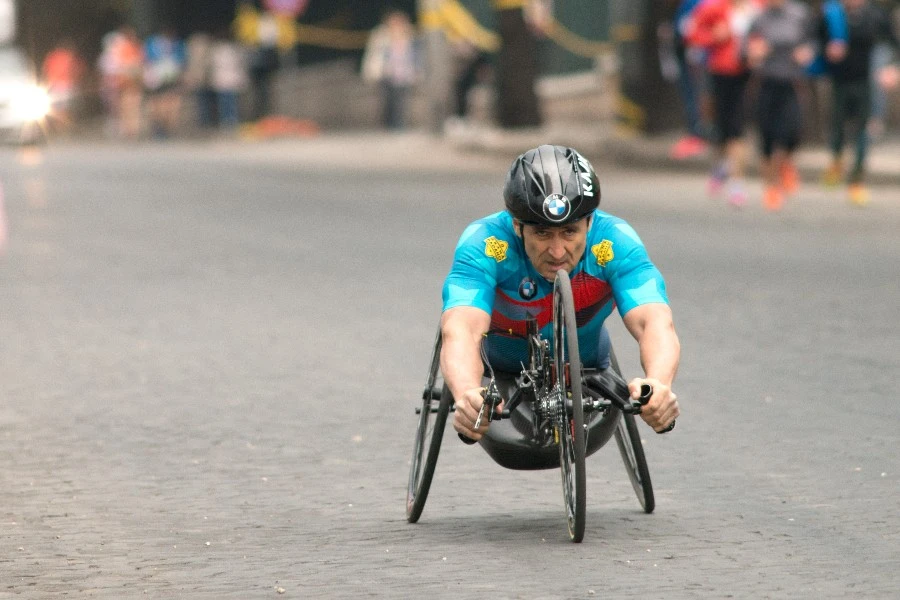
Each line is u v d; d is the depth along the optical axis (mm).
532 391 14914
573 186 14164
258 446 19422
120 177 63000
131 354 25688
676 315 28594
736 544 14633
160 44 101812
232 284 33094
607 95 81125
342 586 13406
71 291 32469
